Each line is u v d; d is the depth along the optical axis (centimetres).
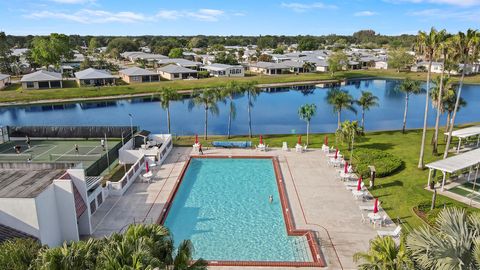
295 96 9388
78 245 1423
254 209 2950
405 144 4612
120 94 9394
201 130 5994
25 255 1505
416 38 3728
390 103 8425
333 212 2809
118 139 5172
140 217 2736
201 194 3250
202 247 2389
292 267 2131
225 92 5138
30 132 5172
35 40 13775
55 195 2242
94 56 18800
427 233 1383
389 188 3244
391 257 1377
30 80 9319
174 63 13625
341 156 3956
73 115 7412
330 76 12581
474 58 3631
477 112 7362
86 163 4100
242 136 5256
